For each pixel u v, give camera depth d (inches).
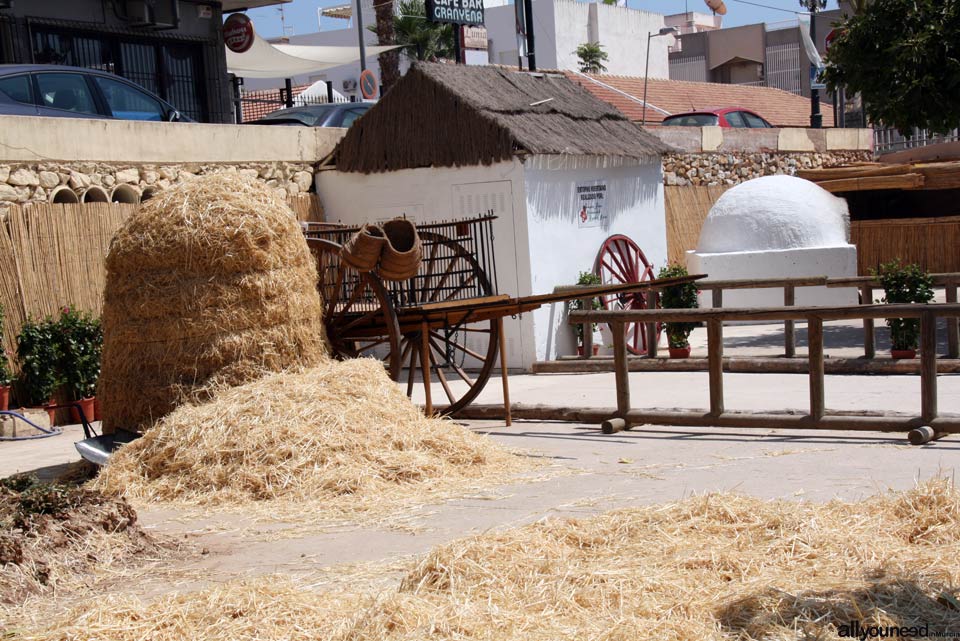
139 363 339.3
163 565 227.9
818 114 1246.3
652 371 572.7
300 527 257.3
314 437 302.4
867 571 189.5
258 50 922.7
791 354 564.1
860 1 651.5
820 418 353.4
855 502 235.0
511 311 400.2
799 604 173.0
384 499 280.8
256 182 362.0
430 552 205.6
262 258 340.5
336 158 622.5
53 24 737.6
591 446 357.7
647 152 658.2
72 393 481.1
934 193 1023.6
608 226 640.4
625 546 210.2
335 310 418.9
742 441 353.7
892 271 543.2
